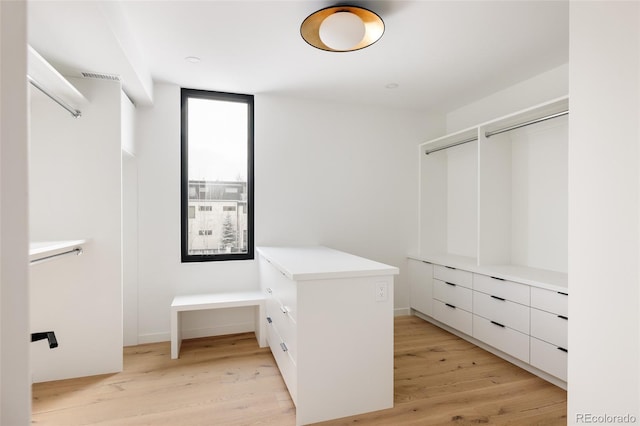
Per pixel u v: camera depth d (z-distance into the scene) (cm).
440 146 414
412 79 315
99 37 192
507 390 230
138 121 314
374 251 394
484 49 259
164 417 199
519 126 284
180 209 326
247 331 347
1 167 33
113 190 254
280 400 217
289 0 198
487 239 323
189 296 320
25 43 34
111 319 255
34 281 241
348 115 382
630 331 100
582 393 113
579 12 113
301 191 365
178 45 249
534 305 249
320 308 194
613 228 104
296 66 287
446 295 345
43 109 241
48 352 243
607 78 105
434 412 204
